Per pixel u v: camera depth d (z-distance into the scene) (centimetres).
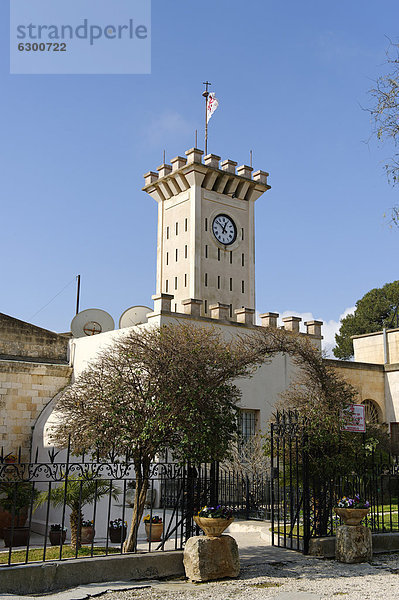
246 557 1159
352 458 1313
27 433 2303
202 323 2241
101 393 1078
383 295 5400
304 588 912
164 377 1054
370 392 2862
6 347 2428
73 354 2498
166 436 1058
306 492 1208
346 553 1116
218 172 3462
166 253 3544
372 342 3197
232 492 2030
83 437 1075
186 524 1080
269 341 1371
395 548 1268
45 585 874
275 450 1436
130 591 880
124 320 2486
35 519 2042
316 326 2586
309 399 1386
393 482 1981
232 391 1148
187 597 848
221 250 3466
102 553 1132
